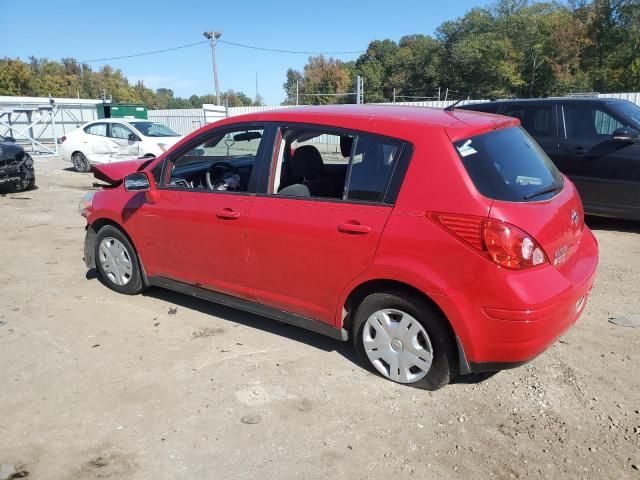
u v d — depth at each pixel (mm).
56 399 3508
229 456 2941
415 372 3516
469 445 2998
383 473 2797
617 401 3367
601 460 2857
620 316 4562
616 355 3922
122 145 15102
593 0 53281
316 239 3582
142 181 4551
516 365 3133
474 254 3016
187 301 5121
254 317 4734
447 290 3109
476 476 2768
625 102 7387
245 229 3967
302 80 85688
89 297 5262
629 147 6859
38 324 4660
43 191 12430
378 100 76312
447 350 3305
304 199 3719
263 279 3982
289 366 3871
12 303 5145
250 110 28734
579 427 3127
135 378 3748
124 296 5258
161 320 4699
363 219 3389
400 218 3254
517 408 3316
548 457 2891
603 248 6520
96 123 15789
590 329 4336
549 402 3365
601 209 7164
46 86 75375
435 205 3154
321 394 3506
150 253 4828
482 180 3148
